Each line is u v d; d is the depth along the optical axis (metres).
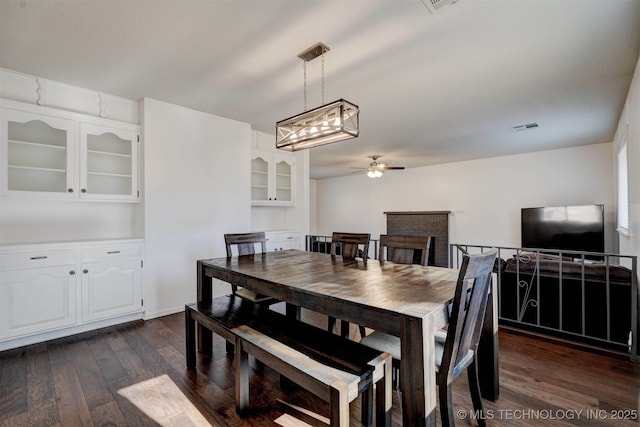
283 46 2.26
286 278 2.01
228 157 3.99
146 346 2.62
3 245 2.58
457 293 1.37
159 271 3.38
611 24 1.98
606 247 5.15
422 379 1.30
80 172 3.01
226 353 2.49
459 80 2.81
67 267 2.79
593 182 5.31
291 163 5.16
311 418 1.72
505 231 6.29
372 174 5.88
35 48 2.30
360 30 2.06
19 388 1.99
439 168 7.27
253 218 4.95
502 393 1.93
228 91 3.09
